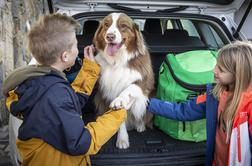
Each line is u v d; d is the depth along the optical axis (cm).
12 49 404
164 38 335
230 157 184
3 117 401
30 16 473
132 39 261
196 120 228
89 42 323
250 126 179
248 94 179
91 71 203
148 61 275
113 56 257
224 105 192
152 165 211
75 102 160
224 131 194
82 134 153
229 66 184
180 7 319
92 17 307
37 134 152
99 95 276
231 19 332
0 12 384
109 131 168
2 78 384
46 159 159
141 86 262
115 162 211
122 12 293
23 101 152
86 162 181
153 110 233
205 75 238
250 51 183
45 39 159
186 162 215
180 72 245
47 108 150
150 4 313
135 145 242
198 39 343
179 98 241
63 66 170
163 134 266
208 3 321
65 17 169
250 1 303
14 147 218
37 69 159
